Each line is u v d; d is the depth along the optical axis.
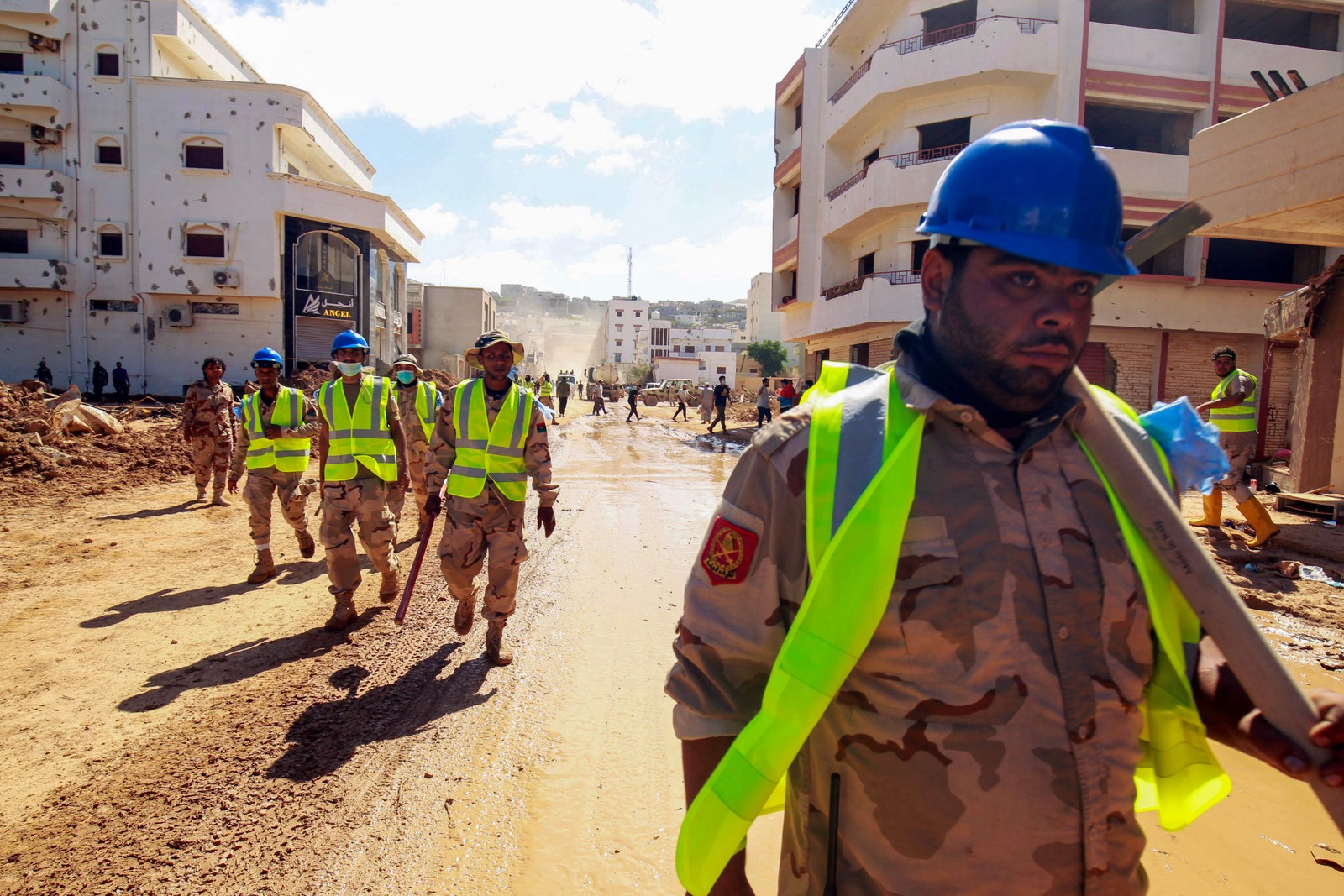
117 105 33.78
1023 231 1.06
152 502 9.57
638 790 3.13
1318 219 7.66
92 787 3.09
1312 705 0.98
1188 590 1.05
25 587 5.85
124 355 34.47
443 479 4.56
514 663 4.48
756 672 1.19
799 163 29.56
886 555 1.02
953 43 20.58
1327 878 2.51
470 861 2.67
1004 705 1.03
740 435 23.17
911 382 1.11
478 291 58.59
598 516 9.24
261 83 33.84
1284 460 11.50
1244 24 22.77
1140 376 20.80
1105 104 20.77
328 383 5.18
